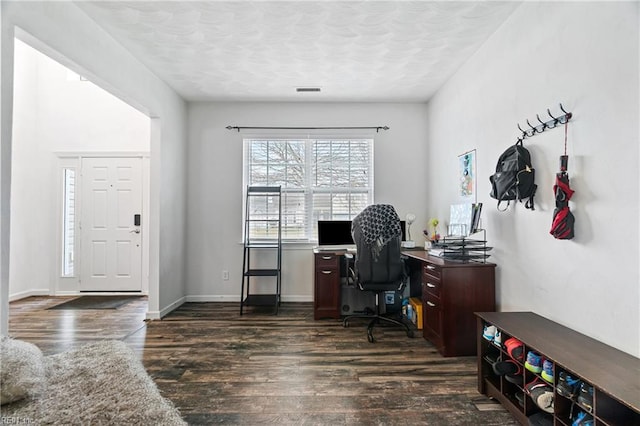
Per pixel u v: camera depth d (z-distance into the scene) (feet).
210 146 14.16
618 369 4.38
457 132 11.13
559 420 4.74
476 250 8.86
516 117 7.82
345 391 6.75
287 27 8.54
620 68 5.14
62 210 15.15
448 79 11.85
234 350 8.84
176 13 7.92
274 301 12.81
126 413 3.04
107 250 15.19
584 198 5.82
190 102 14.14
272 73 11.33
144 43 9.32
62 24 7.16
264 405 6.25
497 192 7.88
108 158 15.28
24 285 14.67
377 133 14.21
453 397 6.53
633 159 4.95
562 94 6.36
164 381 7.14
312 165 14.39
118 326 10.81
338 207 14.35
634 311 4.92
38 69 15.21
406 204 14.16
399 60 10.38
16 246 14.37
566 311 6.25
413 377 7.34
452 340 8.43
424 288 9.70
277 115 14.19
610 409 4.07
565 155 6.22
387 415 5.94
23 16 6.18
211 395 6.59
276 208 14.21
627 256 5.04
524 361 5.52
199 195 14.14
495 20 8.23
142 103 10.61
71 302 13.83
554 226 6.07
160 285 11.77
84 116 15.31
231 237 14.14
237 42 9.30
